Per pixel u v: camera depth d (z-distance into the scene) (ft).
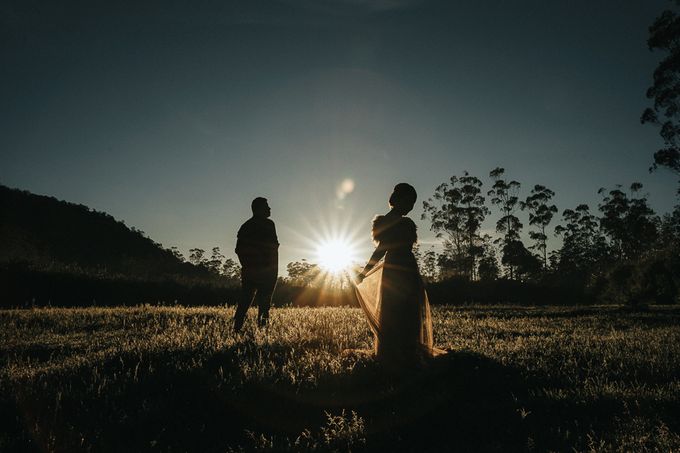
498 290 151.53
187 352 22.99
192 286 104.27
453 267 255.91
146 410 16.52
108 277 102.32
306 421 16.46
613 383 18.86
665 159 138.21
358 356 22.26
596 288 153.48
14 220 252.62
